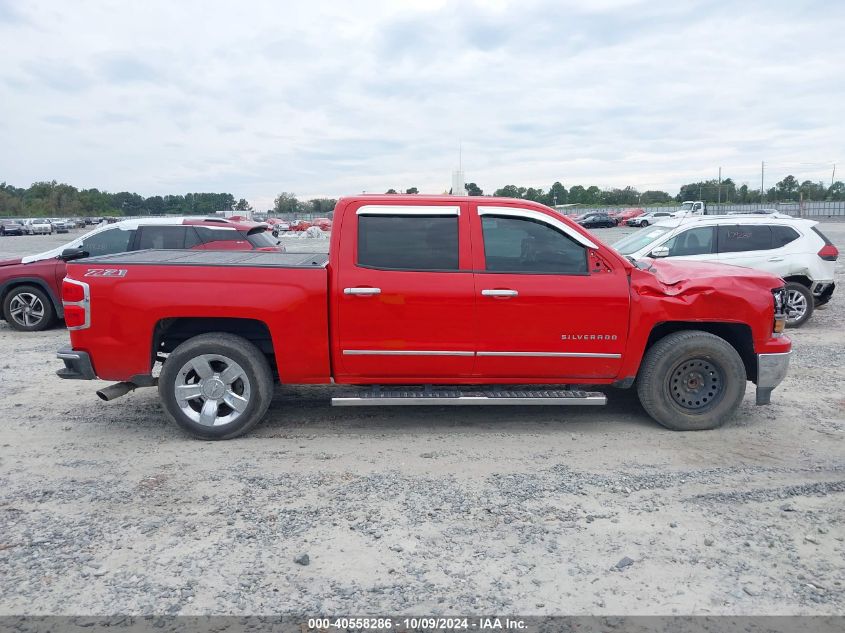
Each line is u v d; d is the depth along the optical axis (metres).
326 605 3.21
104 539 3.83
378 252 5.39
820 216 70.81
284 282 5.32
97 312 5.32
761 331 5.59
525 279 5.38
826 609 3.18
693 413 5.66
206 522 4.04
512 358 5.44
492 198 5.52
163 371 5.37
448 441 5.45
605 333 5.45
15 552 3.68
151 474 4.77
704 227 10.34
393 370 5.46
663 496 4.39
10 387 7.17
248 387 5.41
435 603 3.23
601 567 3.54
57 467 4.91
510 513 4.15
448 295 5.32
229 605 3.21
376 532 3.91
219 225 10.75
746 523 4.02
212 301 5.30
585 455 5.12
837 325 10.72
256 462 4.99
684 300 5.48
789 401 6.55
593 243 5.48
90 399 6.70
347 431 5.71
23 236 60.91
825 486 4.54
